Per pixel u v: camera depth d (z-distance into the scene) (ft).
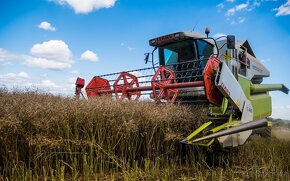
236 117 16.40
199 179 12.91
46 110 12.69
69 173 13.03
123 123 14.20
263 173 14.14
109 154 13.80
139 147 15.23
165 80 17.75
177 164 16.15
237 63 20.62
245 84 19.74
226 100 16.06
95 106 14.23
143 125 15.25
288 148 20.67
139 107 15.52
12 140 11.81
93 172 13.24
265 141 23.88
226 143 14.51
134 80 20.21
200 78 20.29
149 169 14.44
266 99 22.90
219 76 14.73
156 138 15.62
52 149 12.82
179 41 21.91
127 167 13.58
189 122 16.30
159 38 22.29
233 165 16.14
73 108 13.48
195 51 21.07
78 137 13.53
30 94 16.30
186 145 16.63
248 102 17.02
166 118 15.47
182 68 21.31
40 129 12.37
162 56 23.11
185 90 19.60
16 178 11.32
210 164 16.44
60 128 12.96
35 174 11.89
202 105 17.83
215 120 16.10
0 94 15.78
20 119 11.97
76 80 22.52
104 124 14.25
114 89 20.62
